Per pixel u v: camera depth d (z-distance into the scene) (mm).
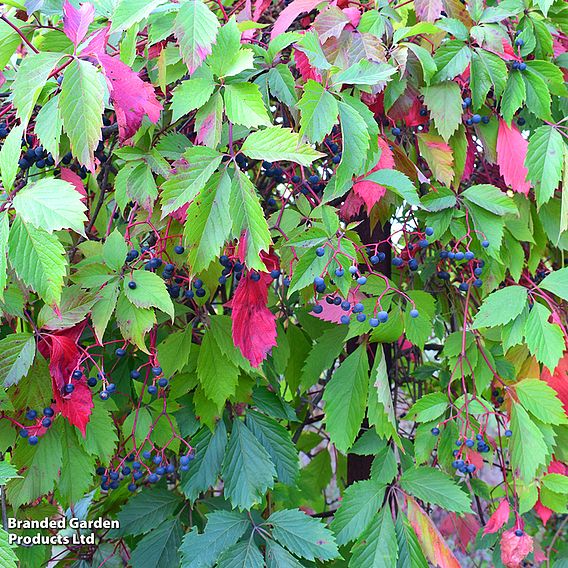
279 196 998
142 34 852
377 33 847
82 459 843
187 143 838
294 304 972
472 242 906
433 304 875
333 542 846
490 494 1031
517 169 882
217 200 759
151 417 885
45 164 845
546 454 863
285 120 903
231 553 842
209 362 857
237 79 807
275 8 965
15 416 822
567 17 915
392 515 889
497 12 864
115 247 799
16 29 797
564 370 908
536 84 875
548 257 1045
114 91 761
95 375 918
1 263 743
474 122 888
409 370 1124
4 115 847
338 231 808
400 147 887
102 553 961
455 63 860
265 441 901
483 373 895
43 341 809
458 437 897
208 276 865
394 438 884
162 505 936
